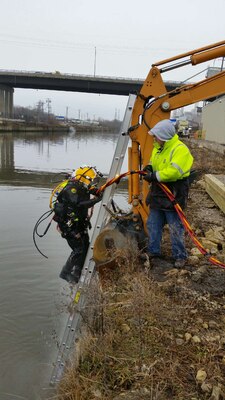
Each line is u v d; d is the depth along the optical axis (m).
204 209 8.29
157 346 3.34
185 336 3.45
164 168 4.42
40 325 5.46
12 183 18.66
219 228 6.57
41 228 10.07
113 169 4.79
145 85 4.91
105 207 4.76
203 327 3.59
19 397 4.06
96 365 3.28
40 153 36.72
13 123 65.06
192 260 5.05
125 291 4.29
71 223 4.90
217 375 2.96
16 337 5.19
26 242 8.88
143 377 3.03
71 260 5.21
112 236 4.79
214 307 3.94
